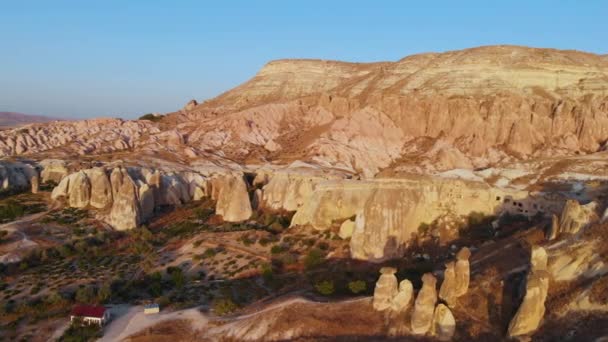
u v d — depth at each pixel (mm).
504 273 39531
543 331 33344
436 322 36750
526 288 34062
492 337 34406
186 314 47094
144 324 45656
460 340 35281
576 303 33844
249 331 41844
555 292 35625
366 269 54219
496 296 37562
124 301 51344
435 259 54781
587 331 31719
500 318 35812
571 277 36312
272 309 44094
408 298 39781
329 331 39562
